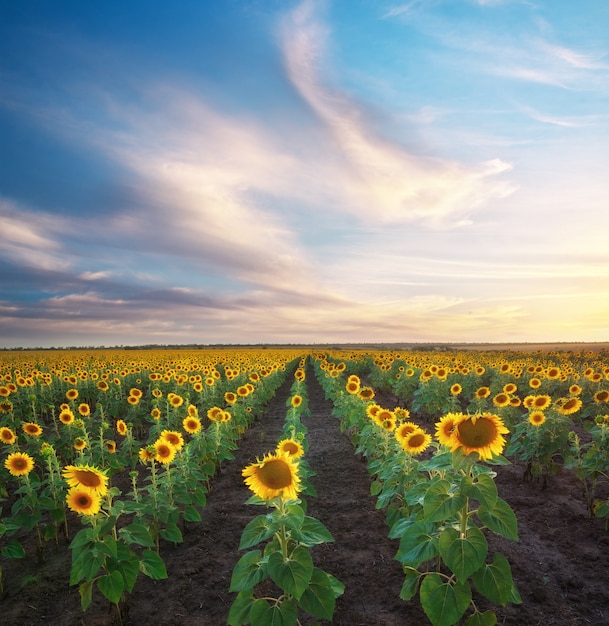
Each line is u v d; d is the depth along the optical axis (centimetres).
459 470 459
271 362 4056
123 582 527
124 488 1110
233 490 1060
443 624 422
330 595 427
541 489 1029
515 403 1220
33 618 609
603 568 688
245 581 428
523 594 618
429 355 4775
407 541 469
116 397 1984
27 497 762
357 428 1317
